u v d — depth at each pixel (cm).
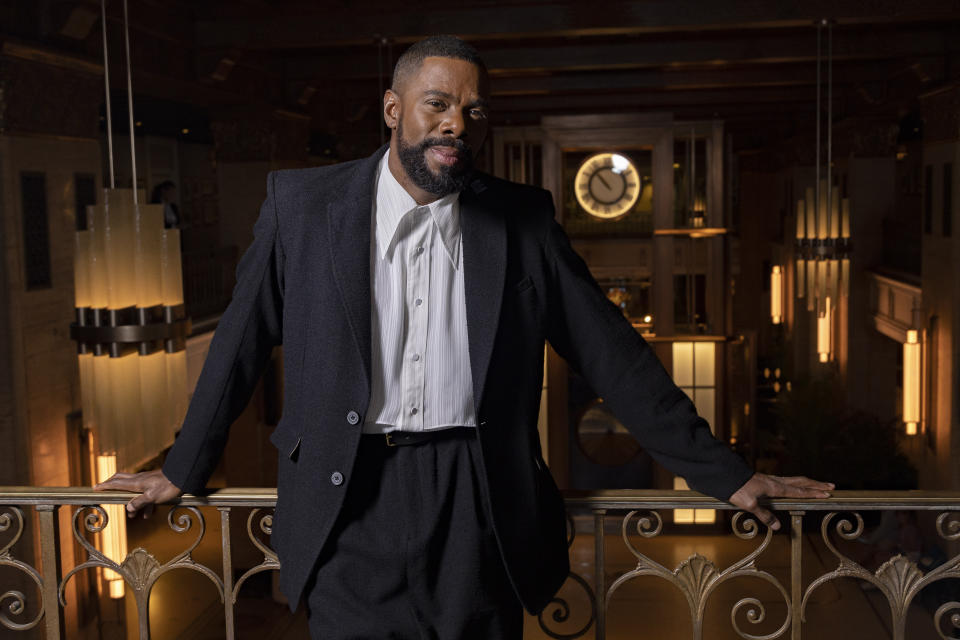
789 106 2047
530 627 1084
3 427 745
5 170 727
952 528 219
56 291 798
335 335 180
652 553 1410
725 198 1554
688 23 1016
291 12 1055
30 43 736
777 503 215
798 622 223
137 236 570
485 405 182
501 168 1554
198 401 199
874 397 1942
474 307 181
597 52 1325
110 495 228
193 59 1062
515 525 186
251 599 1196
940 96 1188
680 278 1908
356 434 179
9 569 741
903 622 226
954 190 1141
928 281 1257
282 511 192
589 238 1681
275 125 1323
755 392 1923
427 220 180
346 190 185
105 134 1655
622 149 1550
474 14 1048
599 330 194
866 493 219
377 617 184
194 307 1216
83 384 581
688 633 1104
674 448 199
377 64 1345
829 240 1166
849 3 984
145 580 234
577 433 1603
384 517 183
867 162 1883
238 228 1325
